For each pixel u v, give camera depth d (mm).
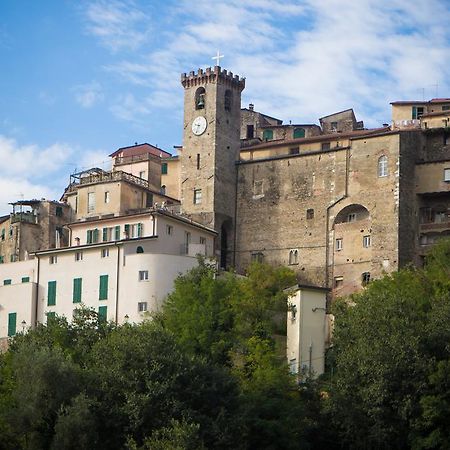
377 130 164500
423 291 127438
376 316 109438
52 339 113438
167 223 146125
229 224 163125
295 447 101750
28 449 99188
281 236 158625
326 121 183125
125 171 176500
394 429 102125
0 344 144250
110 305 138000
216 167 162500
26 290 144250
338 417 104062
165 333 106812
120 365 101812
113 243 139625
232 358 116812
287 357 121375
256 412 103375
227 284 127625
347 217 154625
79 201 165000
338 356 109125
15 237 168625
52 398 100438
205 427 98250
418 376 103375
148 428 98125
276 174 161125
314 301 122000
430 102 168250
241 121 183250
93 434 97375
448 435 101000
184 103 167250
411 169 152250
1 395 102312
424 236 151500
